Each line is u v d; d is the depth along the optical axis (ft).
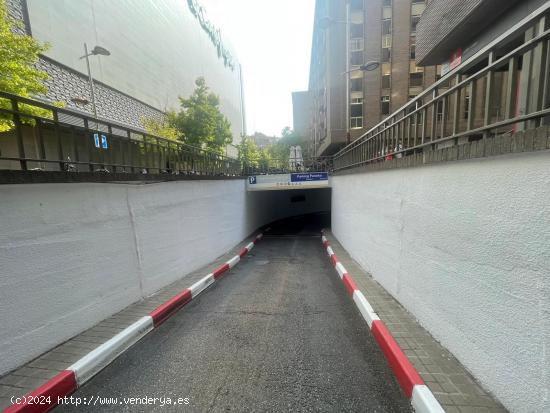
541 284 5.54
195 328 12.52
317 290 18.11
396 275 13.99
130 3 47.75
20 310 8.70
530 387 5.81
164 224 17.56
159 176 17.02
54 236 9.87
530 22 6.15
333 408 7.45
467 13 15.61
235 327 12.55
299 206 83.56
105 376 9.04
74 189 10.78
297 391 8.16
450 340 8.93
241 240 40.50
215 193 27.81
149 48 53.06
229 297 16.94
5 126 13.92
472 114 8.18
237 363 9.65
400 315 12.19
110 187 12.81
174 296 15.67
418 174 11.28
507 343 6.45
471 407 6.65
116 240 13.15
